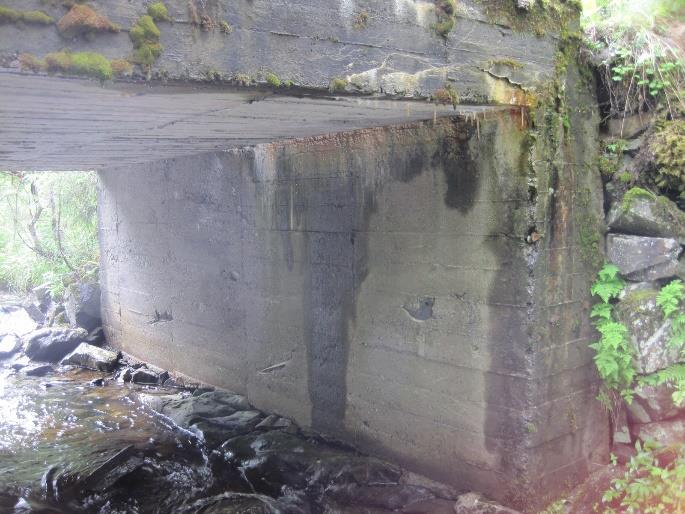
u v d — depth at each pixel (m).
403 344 5.06
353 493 5.01
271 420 6.34
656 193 4.63
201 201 7.35
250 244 6.63
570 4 4.46
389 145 5.01
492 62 3.99
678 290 4.42
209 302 7.43
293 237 6.04
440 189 4.70
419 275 4.89
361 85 3.48
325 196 5.63
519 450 4.35
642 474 4.45
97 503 5.25
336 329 5.67
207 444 6.23
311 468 5.32
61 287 11.23
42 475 5.68
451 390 4.74
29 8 2.49
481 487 4.60
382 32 3.54
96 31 2.64
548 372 4.38
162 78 2.87
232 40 3.05
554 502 4.44
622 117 4.78
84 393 8.11
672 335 4.51
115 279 9.52
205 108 3.77
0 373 9.17
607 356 4.54
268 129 5.02
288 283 6.17
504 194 4.33
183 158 7.56
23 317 11.38
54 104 3.40
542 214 4.25
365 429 5.47
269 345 6.50
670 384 4.56
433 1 3.71
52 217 12.04
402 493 4.86
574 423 4.59
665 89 4.63
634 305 4.49
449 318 4.71
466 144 4.50
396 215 5.02
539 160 4.22
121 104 3.48
